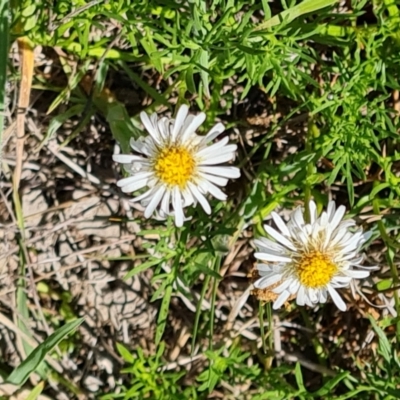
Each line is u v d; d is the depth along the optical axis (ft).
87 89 0.72
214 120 0.72
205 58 0.63
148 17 0.65
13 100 0.72
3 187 0.76
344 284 0.64
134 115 0.75
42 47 0.72
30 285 0.77
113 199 0.77
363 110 0.72
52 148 0.75
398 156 0.68
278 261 0.63
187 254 0.68
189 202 0.61
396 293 0.70
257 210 0.70
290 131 0.75
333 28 0.68
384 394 0.71
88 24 0.64
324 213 0.63
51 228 0.77
